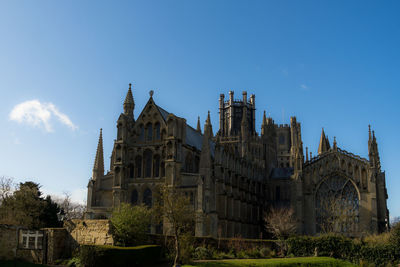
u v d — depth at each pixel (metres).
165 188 79.31
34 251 60.81
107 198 109.44
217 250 79.19
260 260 72.25
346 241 84.50
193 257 71.00
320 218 125.50
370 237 89.81
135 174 108.06
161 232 98.31
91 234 63.22
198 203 95.69
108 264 54.84
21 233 60.53
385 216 120.25
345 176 124.06
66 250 63.28
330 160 127.12
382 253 80.62
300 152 129.75
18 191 101.75
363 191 120.88
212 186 102.56
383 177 124.88
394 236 82.38
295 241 87.31
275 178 159.62
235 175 125.12
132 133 111.06
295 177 128.25
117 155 107.50
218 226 106.69
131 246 63.88
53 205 106.56
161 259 66.56
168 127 103.94
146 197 105.50
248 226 132.00
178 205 72.75
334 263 78.56
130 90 116.31
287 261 72.50
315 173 128.75
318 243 85.75
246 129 179.62
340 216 117.62
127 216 65.88
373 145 122.94
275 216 123.06
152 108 110.62
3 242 59.03
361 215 119.56
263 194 152.62
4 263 56.09
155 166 106.81
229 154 122.62
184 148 110.50
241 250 81.00
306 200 128.00
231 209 116.94
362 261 80.25
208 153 100.69
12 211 92.12
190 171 113.25
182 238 68.12
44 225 100.69
